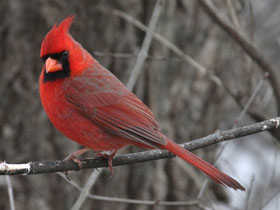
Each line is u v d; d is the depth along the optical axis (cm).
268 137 1483
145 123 845
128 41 1139
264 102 1136
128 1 1140
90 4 1123
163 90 1173
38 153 1116
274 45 1436
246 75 1163
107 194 1142
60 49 840
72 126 845
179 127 1192
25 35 1116
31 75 1120
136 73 959
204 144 815
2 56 1120
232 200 1238
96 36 1128
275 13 1502
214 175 765
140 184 1166
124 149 1150
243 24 1265
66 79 845
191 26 1198
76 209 877
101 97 848
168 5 1175
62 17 1116
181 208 1191
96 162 827
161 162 1181
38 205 1111
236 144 1476
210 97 1219
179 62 1183
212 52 1213
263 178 1298
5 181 1102
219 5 1226
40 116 1117
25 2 1112
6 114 1117
